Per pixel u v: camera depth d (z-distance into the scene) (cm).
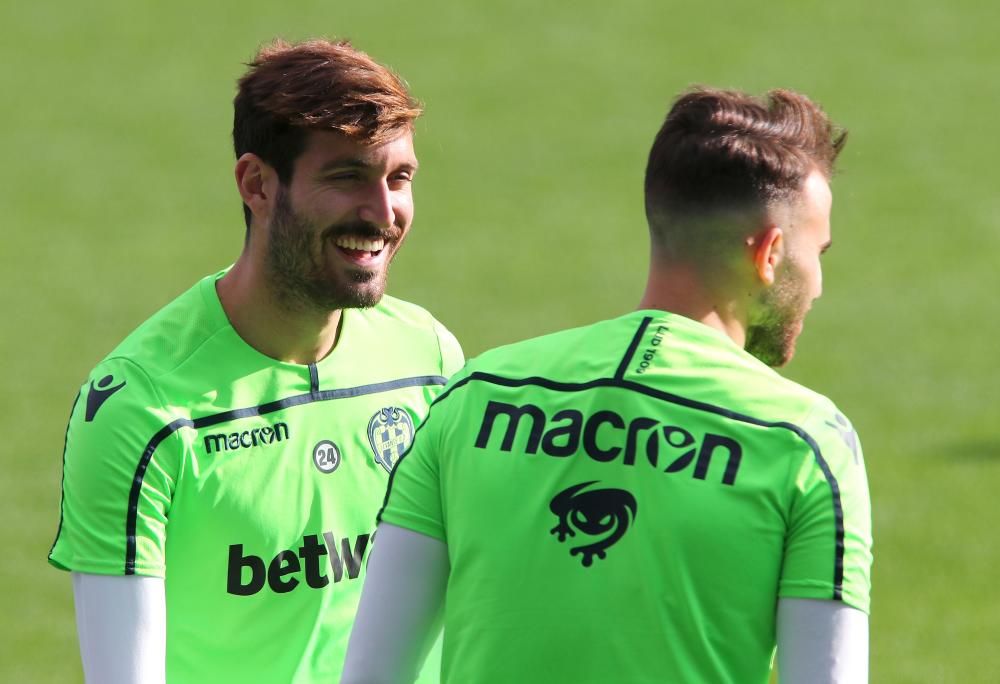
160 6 7825
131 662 968
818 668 752
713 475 770
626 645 764
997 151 5841
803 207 814
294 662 1058
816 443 774
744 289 816
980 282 4609
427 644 841
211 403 1042
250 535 1045
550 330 4312
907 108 6347
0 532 2977
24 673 2392
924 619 2542
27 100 6625
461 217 5347
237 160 1033
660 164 820
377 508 1095
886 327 4247
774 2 7725
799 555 764
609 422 795
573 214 5359
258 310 1059
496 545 796
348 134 977
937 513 2994
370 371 1114
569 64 6975
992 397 3697
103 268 4881
